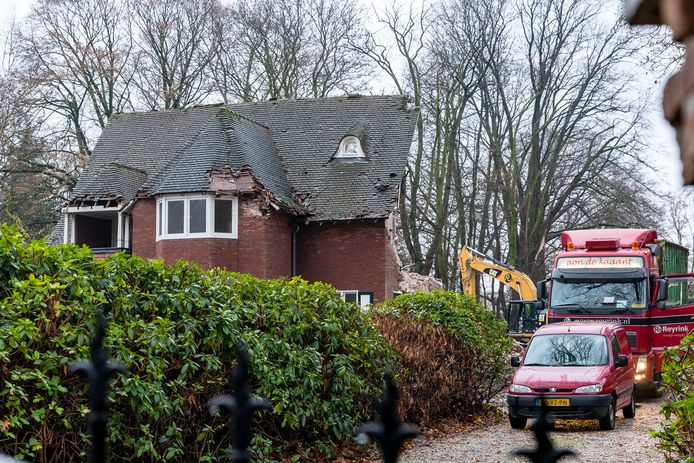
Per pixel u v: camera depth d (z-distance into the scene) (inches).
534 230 3262.8
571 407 1090.7
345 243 2190.0
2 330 528.4
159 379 633.6
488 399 1267.2
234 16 3253.0
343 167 2311.8
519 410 1111.0
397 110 2465.6
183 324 680.4
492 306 3727.9
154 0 3186.5
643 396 1550.2
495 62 3179.1
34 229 3036.4
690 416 543.5
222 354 722.8
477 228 3592.5
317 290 898.1
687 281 1615.4
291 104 2541.8
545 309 1622.8
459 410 1184.8
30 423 550.0
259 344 749.9
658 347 1518.2
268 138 2404.0
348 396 868.6
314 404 817.5
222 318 711.7
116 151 2534.5
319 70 3243.1
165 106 3216.0
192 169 2096.5
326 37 3245.6
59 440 562.9
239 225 2076.8
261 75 3302.2
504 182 3262.8
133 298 652.1
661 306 1512.1
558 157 3262.8
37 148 2982.3
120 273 652.7
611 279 1539.1
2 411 529.0
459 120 3243.1
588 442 987.3
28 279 577.0
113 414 603.5
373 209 2171.5
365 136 2385.6
